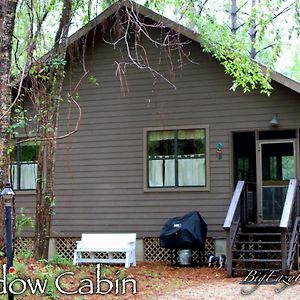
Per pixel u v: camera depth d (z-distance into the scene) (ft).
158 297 28.43
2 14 31.04
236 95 44.65
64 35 39.60
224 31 42.68
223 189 44.42
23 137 48.65
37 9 44.45
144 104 46.57
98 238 43.65
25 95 45.80
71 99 43.06
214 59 45.29
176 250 43.91
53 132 38.99
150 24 46.39
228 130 44.62
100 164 47.21
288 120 43.39
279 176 44.27
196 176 45.16
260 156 44.65
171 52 46.16
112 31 47.03
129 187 46.50
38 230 38.37
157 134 46.34
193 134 45.47
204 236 42.75
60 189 47.96
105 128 47.32
